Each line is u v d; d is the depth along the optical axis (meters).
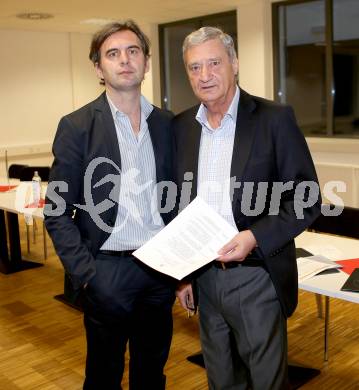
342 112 6.57
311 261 2.29
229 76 1.67
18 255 4.69
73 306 3.77
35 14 6.71
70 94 8.74
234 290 1.74
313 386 2.60
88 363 2.02
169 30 8.30
